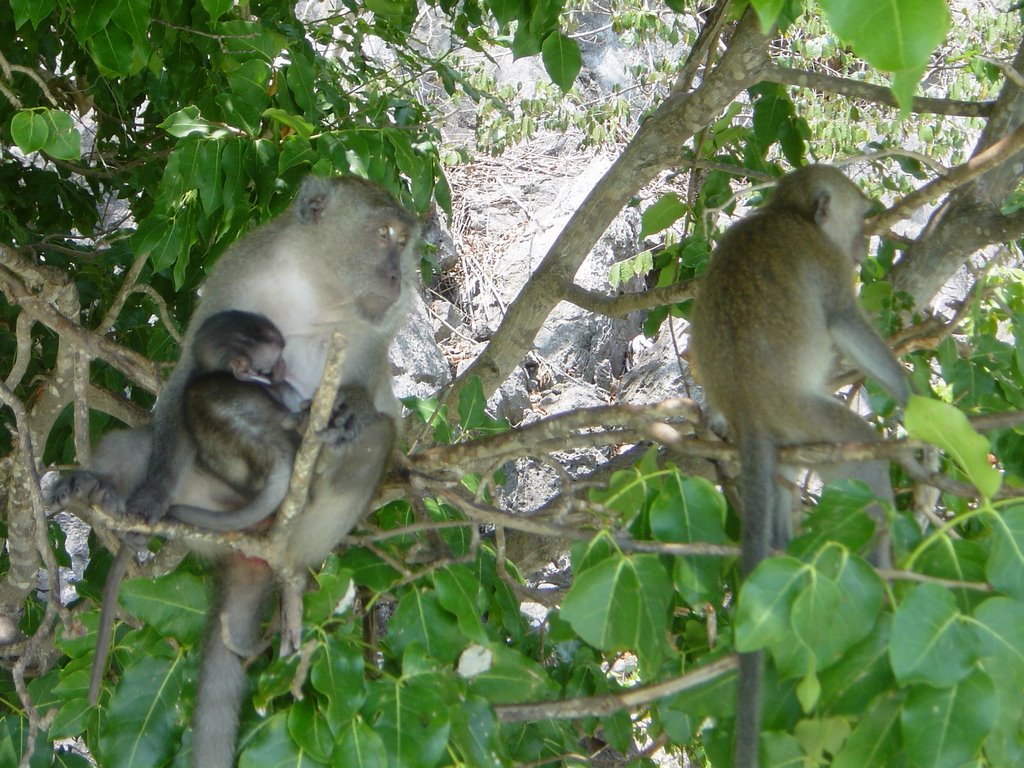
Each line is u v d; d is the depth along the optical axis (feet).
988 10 51.08
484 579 15.61
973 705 9.76
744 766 10.96
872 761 10.39
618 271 41.91
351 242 16.24
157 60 19.88
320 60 25.11
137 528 13.34
